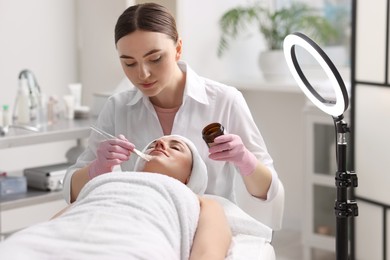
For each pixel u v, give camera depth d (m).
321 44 4.67
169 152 2.08
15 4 4.03
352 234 3.68
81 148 3.96
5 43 4.00
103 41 4.21
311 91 2.01
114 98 2.33
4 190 3.56
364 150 3.56
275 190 2.15
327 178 4.04
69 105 3.92
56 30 4.23
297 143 4.61
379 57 3.42
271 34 4.61
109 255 1.60
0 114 3.59
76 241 1.64
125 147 2.05
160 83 2.04
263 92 4.71
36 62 4.16
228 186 2.29
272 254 2.02
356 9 3.51
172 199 1.87
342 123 1.97
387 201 3.48
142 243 1.66
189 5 4.36
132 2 4.04
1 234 3.75
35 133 3.47
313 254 4.24
